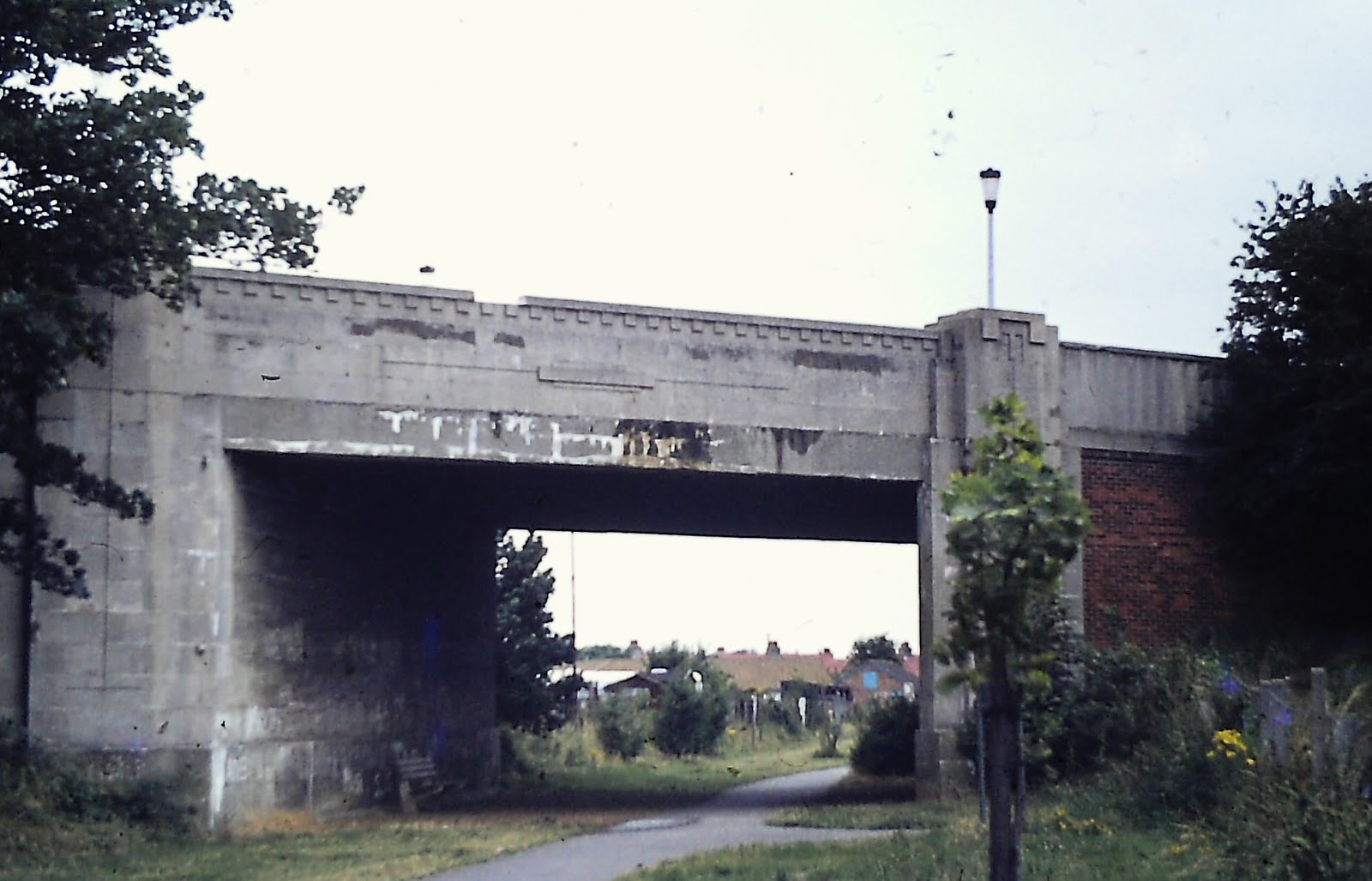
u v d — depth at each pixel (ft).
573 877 65.57
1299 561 104.68
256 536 90.89
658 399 95.61
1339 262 99.04
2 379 75.56
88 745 84.53
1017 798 43.01
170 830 82.69
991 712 42.73
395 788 104.78
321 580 97.91
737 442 96.84
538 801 112.98
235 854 76.33
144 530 86.28
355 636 101.81
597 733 183.32
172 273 84.48
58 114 72.74
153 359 87.30
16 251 75.10
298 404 89.15
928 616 99.45
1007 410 42.98
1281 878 53.36
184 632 86.53
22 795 78.48
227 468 88.17
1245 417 104.88
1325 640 102.06
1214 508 106.52
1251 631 105.19
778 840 78.48
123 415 86.58
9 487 84.69
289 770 93.50
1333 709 70.69
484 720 122.42
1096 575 103.76
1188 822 67.87
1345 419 96.53
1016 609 42.01
